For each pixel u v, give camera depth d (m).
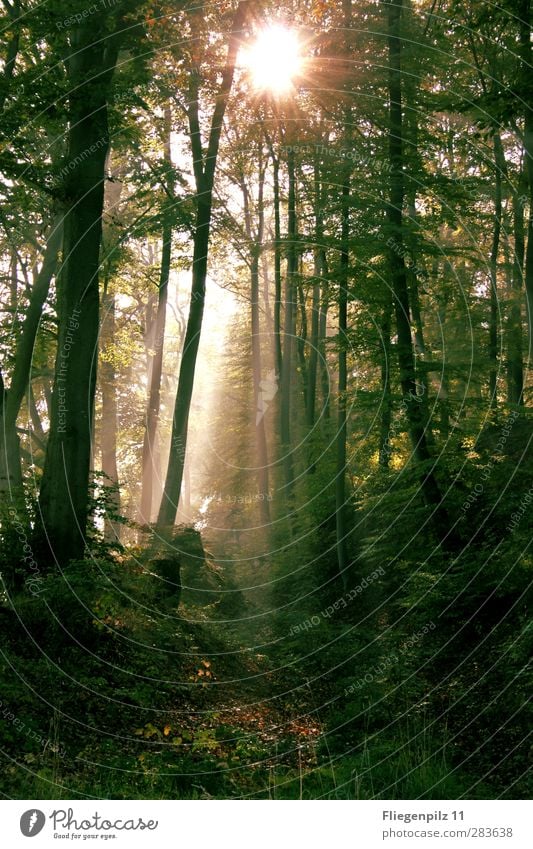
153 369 28.45
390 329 19.20
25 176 13.60
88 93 13.42
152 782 8.23
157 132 24.47
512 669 11.04
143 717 10.20
